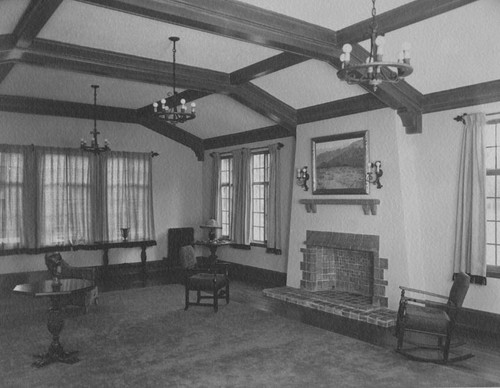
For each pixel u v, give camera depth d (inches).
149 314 260.7
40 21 183.5
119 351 198.2
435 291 253.3
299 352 197.6
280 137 353.4
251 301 296.4
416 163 261.9
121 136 399.5
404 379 168.1
